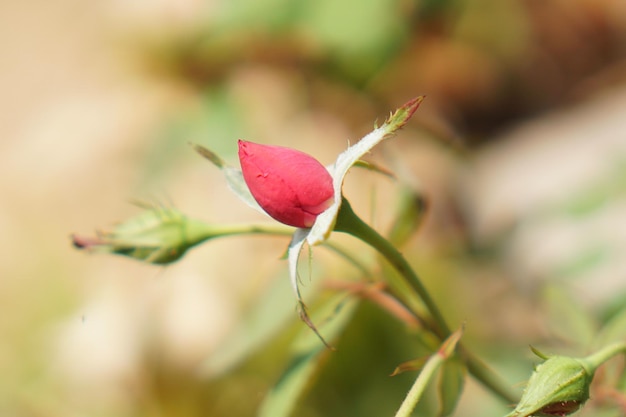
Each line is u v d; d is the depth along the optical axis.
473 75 0.89
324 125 0.78
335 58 0.78
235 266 0.61
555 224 0.68
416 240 0.68
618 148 0.68
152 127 0.76
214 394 0.57
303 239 0.35
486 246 0.72
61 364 0.60
